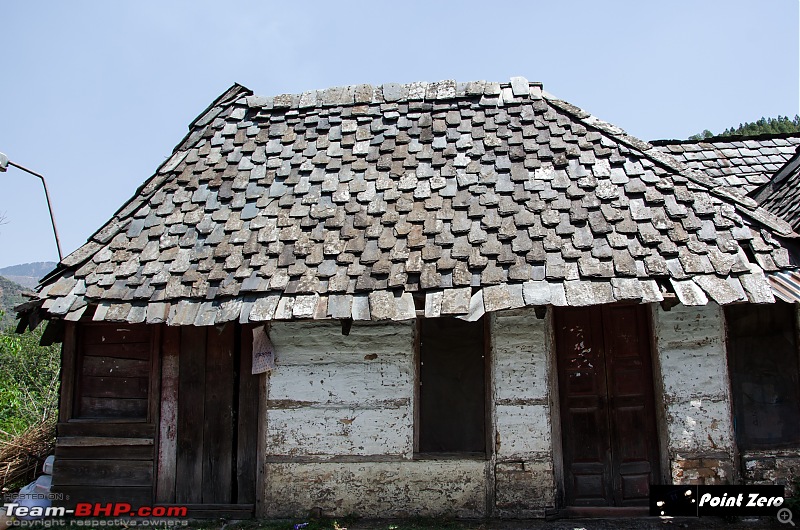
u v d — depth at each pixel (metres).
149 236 6.31
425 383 5.99
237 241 6.08
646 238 5.58
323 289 5.50
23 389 12.05
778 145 8.70
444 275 5.46
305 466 5.86
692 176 6.24
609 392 5.93
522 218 5.90
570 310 6.06
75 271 6.03
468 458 5.75
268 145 7.26
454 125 7.15
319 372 5.97
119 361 6.23
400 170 6.67
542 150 6.66
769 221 5.73
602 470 5.86
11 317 19.95
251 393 6.11
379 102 7.64
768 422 5.80
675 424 5.69
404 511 5.72
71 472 6.03
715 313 5.78
